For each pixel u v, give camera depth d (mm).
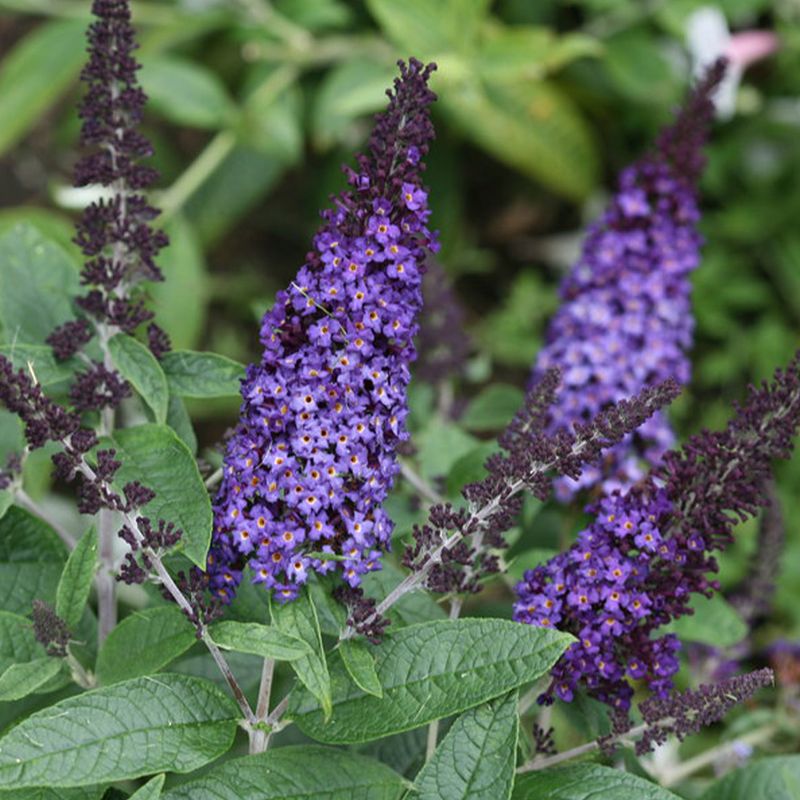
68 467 746
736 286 1425
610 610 769
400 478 923
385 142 743
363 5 1453
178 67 1272
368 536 740
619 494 787
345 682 764
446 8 1250
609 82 1506
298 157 1414
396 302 743
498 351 1436
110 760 732
